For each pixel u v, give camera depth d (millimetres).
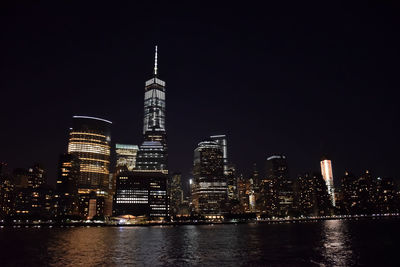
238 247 146375
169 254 121562
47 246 150750
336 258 108875
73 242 174000
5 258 109625
